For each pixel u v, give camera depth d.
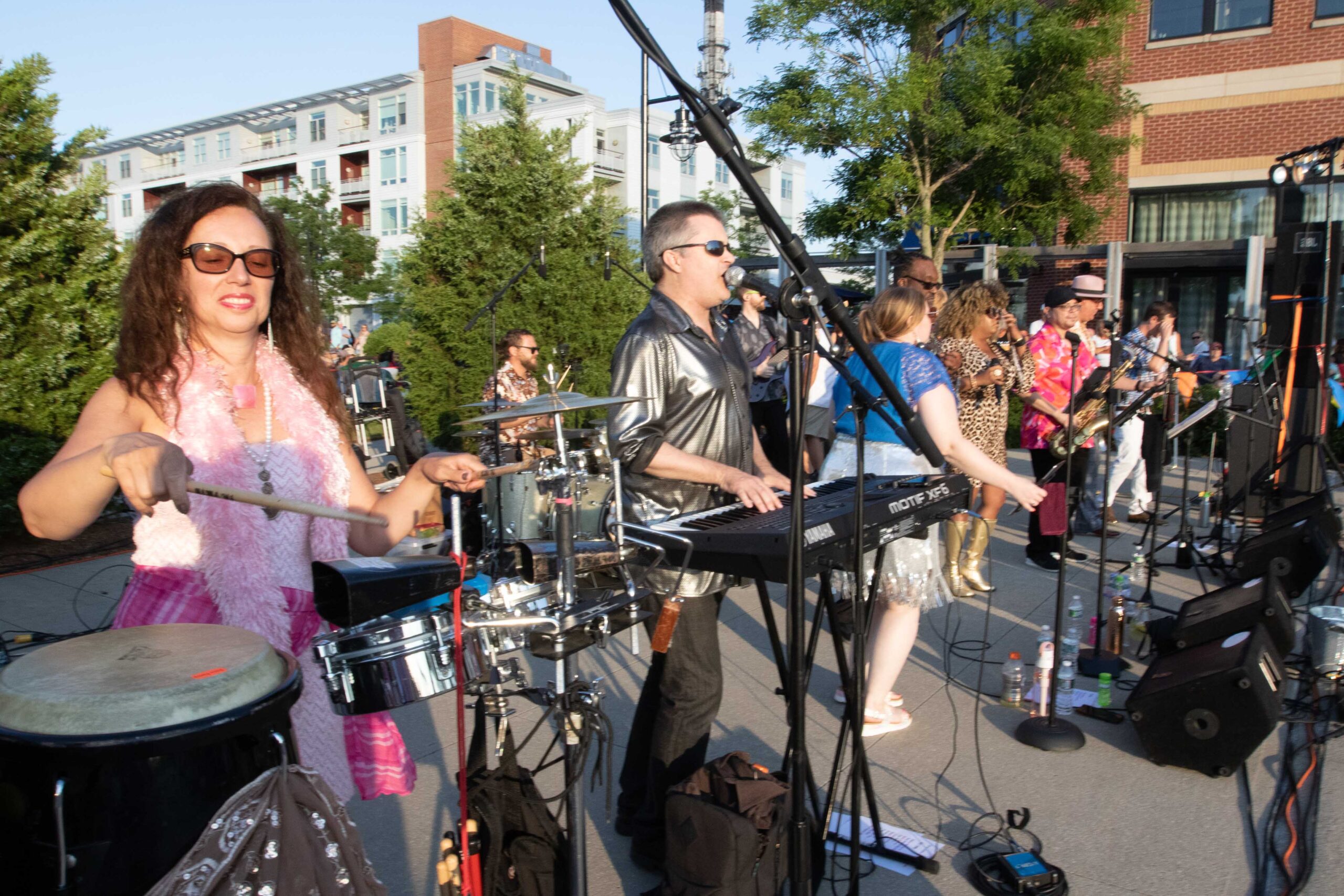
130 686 1.21
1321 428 6.10
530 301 10.45
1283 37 13.29
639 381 2.43
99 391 1.68
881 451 3.30
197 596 1.67
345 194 50.31
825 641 4.50
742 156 1.82
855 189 13.24
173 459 1.30
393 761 1.89
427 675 1.58
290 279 1.96
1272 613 3.40
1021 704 3.79
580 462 1.95
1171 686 3.16
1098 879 2.59
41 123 6.88
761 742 3.42
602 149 42.22
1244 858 2.69
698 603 2.37
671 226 2.50
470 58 46.19
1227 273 13.95
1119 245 12.99
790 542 1.90
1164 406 6.13
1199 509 7.52
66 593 5.32
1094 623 4.48
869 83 12.42
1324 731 3.49
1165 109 14.19
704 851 2.08
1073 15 12.46
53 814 1.15
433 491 1.89
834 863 2.52
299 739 1.73
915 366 3.17
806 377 1.89
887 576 3.27
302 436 1.83
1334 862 2.65
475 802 1.92
